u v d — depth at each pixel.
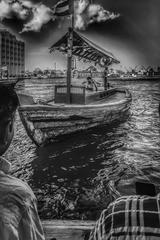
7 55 146.38
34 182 9.37
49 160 11.50
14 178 1.15
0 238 0.91
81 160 11.61
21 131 19.12
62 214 7.27
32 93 67.75
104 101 21.70
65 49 15.55
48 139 12.80
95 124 15.73
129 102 21.30
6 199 1.02
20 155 12.55
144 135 17.19
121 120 20.09
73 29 14.55
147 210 1.18
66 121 13.40
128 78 195.50
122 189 5.26
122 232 1.15
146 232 1.13
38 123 12.16
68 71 15.16
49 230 3.75
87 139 15.06
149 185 1.37
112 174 9.98
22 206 1.03
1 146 1.30
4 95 1.30
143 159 11.98
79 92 15.29
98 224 1.27
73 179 9.57
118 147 14.00
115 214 1.21
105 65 22.19
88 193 8.41
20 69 164.50
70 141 13.98
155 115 27.14
